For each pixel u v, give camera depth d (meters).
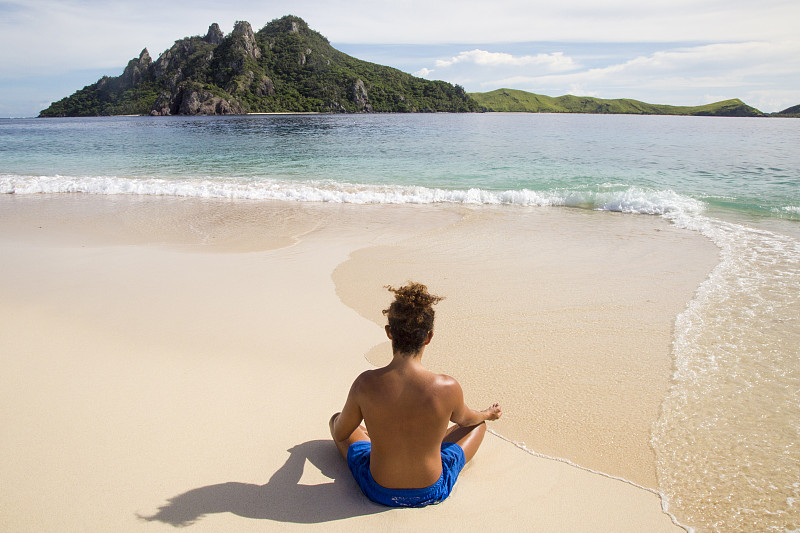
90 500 2.54
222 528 2.37
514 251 7.73
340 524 2.42
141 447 3.01
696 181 14.60
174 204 11.64
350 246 8.09
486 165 18.84
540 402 3.72
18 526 2.34
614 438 3.29
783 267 6.66
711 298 5.67
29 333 4.66
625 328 4.96
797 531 2.48
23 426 3.19
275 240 8.50
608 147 27.30
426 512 2.53
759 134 41.28
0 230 9.12
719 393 3.79
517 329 4.98
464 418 2.65
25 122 98.50
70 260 7.17
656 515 2.60
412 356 2.42
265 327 4.94
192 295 5.79
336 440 2.83
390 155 23.03
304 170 17.66
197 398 3.61
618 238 8.43
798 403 3.62
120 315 5.15
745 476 2.90
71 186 13.45
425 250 7.82
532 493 2.74
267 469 2.84
